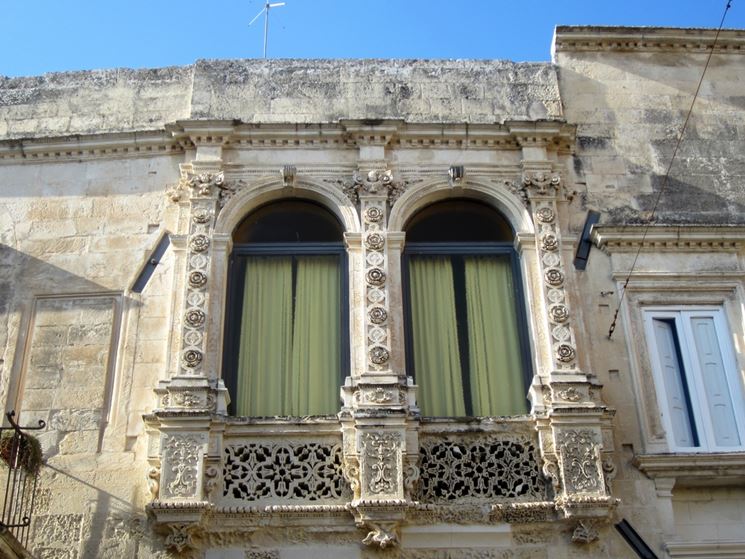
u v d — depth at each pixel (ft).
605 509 38.29
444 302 45.16
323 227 46.91
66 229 46.19
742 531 39.60
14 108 49.85
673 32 52.60
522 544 38.45
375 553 37.93
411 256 46.14
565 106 50.14
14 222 46.47
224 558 37.86
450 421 40.57
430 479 39.68
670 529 39.04
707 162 48.88
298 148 47.62
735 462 39.73
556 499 38.70
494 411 42.60
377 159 46.93
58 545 38.29
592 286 44.60
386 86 49.98
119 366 42.47
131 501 39.22
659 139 49.37
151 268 44.96
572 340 42.50
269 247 46.11
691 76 51.72
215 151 47.03
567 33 52.08
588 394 41.04
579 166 48.14
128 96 50.01
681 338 43.68
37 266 45.21
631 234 45.39
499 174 47.32
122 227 46.14
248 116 48.70
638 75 51.49
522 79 50.70
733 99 51.16
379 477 38.63
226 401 41.16
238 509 38.14
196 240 44.47
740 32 52.85
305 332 44.16
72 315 43.91
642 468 39.88
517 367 43.68
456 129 47.78
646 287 44.52
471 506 38.60
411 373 43.32
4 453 37.55
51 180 47.62
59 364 42.65
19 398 41.86
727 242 45.70
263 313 44.60
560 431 39.93
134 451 40.40
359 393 40.70
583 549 38.37
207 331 42.27
